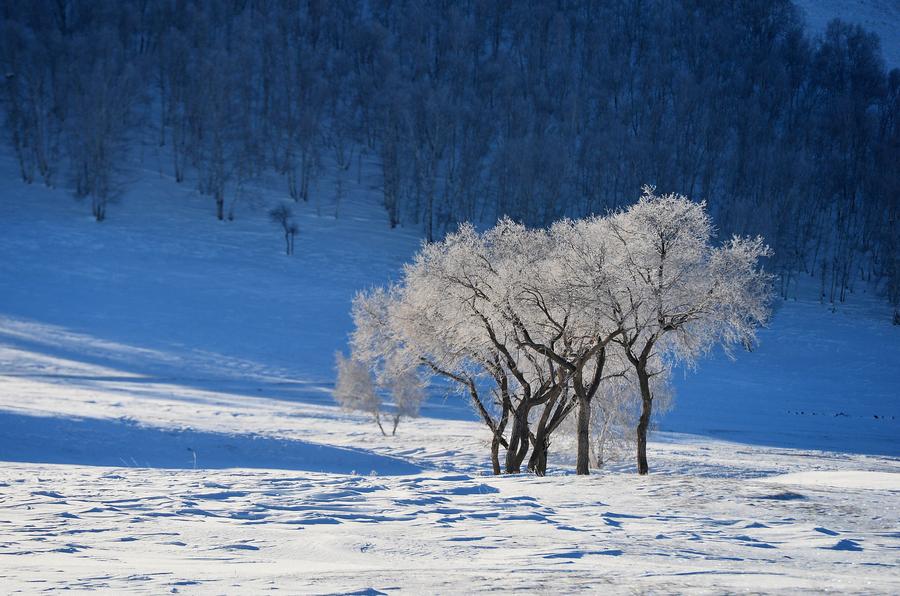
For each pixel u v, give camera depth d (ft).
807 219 585.63
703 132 633.20
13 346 286.05
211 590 20.21
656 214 95.09
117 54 643.04
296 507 45.39
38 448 124.26
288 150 560.61
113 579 22.15
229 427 169.37
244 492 52.44
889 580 25.68
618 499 51.06
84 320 328.08
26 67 552.82
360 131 634.02
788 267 501.15
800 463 163.84
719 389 316.81
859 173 643.04
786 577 25.31
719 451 182.29
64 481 61.62
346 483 59.47
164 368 282.36
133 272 392.68
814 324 436.76
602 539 35.24
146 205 490.90
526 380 119.14
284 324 347.15
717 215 526.16
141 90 599.57
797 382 338.95
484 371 114.11
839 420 270.87
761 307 95.30
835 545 34.40
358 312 123.34
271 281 403.34
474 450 161.89
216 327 335.26
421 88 609.83
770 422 259.39
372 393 188.44
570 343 104.47
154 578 22.38
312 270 427.74
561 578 23.41
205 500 48.47
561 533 36.88
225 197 525.75
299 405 236.22
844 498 51.93
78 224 448.65
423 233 513.86
